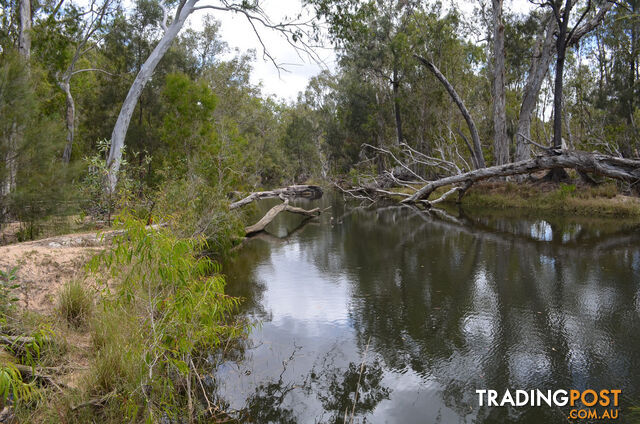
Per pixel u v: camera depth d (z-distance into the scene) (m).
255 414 3.55
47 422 2.90
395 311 6.15
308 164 59.31
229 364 4.48
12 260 5.09
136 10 18.44
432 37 26.41
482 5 25.91
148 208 8.25
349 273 8.47
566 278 7.60
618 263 8.52
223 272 8.68
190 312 3.37
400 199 26.64
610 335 5.14
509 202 19.48
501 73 22.64
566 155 17.16
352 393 3.91
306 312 6.15
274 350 4.84
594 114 31.61
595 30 27.00
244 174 14.88
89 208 8.95
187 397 3.74
